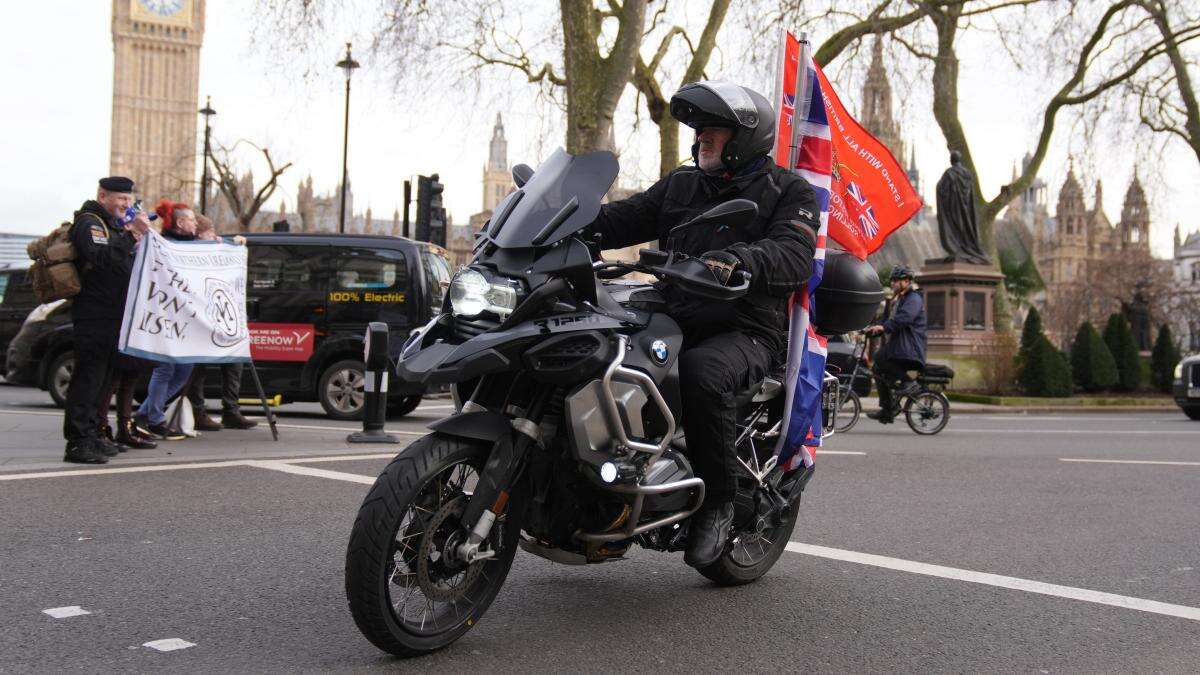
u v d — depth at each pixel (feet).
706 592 13.84
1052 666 11.06
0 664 10.12
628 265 11.07
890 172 15.20
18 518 17.28
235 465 23.77
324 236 39.88
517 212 11.00
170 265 26.73
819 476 25.46
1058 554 16.81
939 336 75.31
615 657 10.93
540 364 10.32
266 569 14.24
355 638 11.27
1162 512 21.09
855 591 14.08
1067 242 425.69
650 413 11.16
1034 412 62.54
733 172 12.45
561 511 11.07
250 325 39.45
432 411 45.42
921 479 25.29
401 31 63.00
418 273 39.34
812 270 12.25
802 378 13.51
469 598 11.01
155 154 356.38
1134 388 77.25
